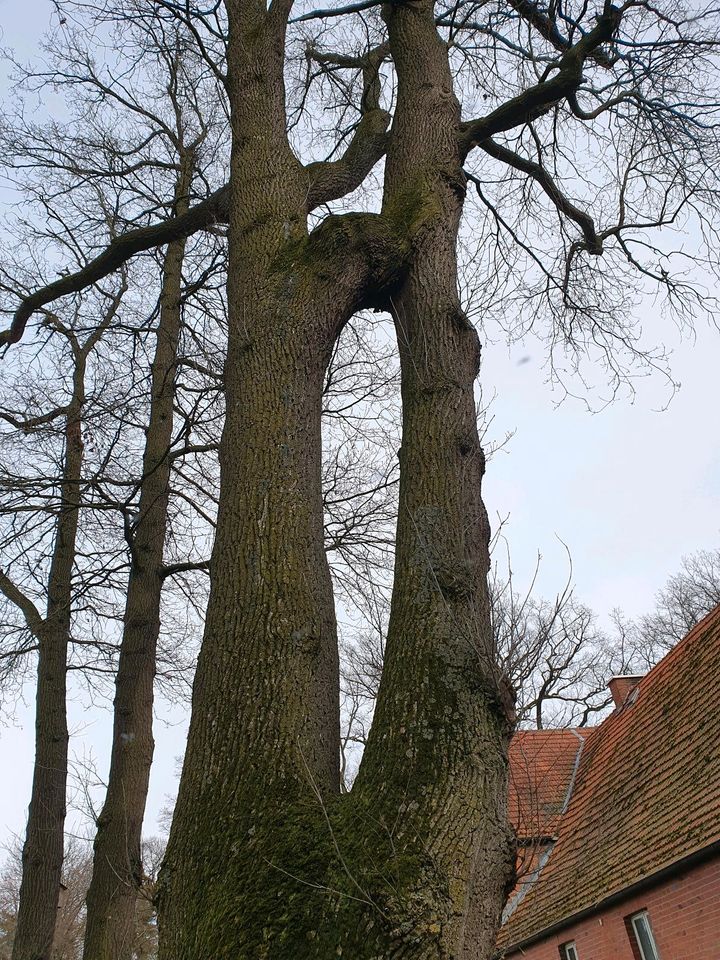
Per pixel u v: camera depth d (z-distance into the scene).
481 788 2.72
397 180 4.95
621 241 7.39
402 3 5.69
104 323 8.72
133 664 6.85
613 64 6.84
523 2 6.98
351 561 8.01
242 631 3.27
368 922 2.38
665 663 13.50
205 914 2.59
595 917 10.87
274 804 2.81
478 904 2.52
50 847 7.31
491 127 5.51
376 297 4.43
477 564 3.38
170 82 9.18
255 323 4.20
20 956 6.80
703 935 8.70
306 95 8.09
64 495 7.76
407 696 2.92
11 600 8.12
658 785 10.95
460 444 3.73
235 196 5.03
